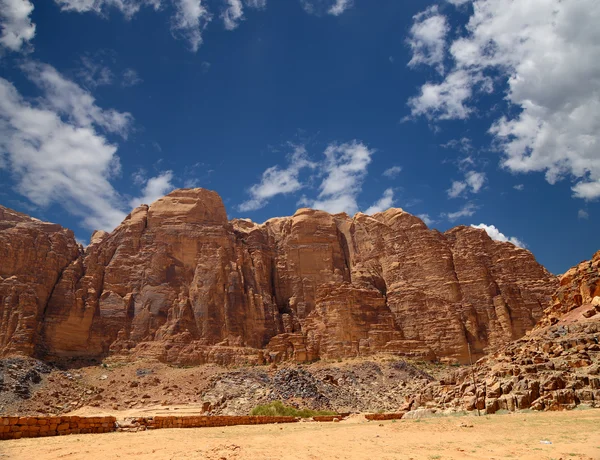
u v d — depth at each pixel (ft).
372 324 383.24
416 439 96.17
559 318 222.07
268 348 378.53
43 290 368.68
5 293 347.97
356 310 385.91
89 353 359.66
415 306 404.77
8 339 328.90
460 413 147.43
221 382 293.84
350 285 404.16
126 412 245.45
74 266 399.85
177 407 256.11
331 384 278.46
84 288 387.75
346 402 249.75
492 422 116.06
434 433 104.88
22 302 345.10
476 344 383.24
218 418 139.03
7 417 94.02
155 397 281.74
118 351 363.76
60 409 260.83
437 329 386.93
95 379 315.17
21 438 93.25
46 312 359.87
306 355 364.38
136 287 405.39
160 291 400.47
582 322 187.73
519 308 395.34
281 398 241.55
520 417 121.49
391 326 387.14
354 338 372.17
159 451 81.66
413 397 197.57
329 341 370.94
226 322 390.01
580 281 227.40
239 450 82.74
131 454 78.54
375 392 279.49
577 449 77.15
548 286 408.46
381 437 101.19
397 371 319.06
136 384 304.09
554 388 138.41
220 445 88.28
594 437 86.84
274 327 409.08
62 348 349.82
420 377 309.22
